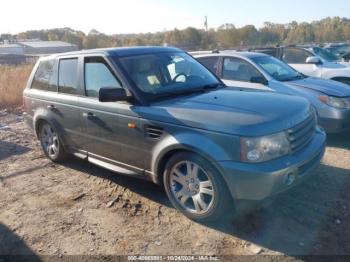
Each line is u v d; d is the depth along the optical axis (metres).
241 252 3.18
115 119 4.14
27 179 5.04
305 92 6.02
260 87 6.26
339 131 5.89
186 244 3.34
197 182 3.58
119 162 4.33
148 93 4.02
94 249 3.35
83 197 4.40
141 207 4.07
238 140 3.18
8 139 7.16
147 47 4.80
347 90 6.04
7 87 12.02
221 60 6.98
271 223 3.57
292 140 3.42
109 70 4.27
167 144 3.63
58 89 5.09
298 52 9.83
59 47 85.88
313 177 4.53
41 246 3.45
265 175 3.13
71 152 5.14
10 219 3.96
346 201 3.90
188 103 3.77
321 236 3.33
